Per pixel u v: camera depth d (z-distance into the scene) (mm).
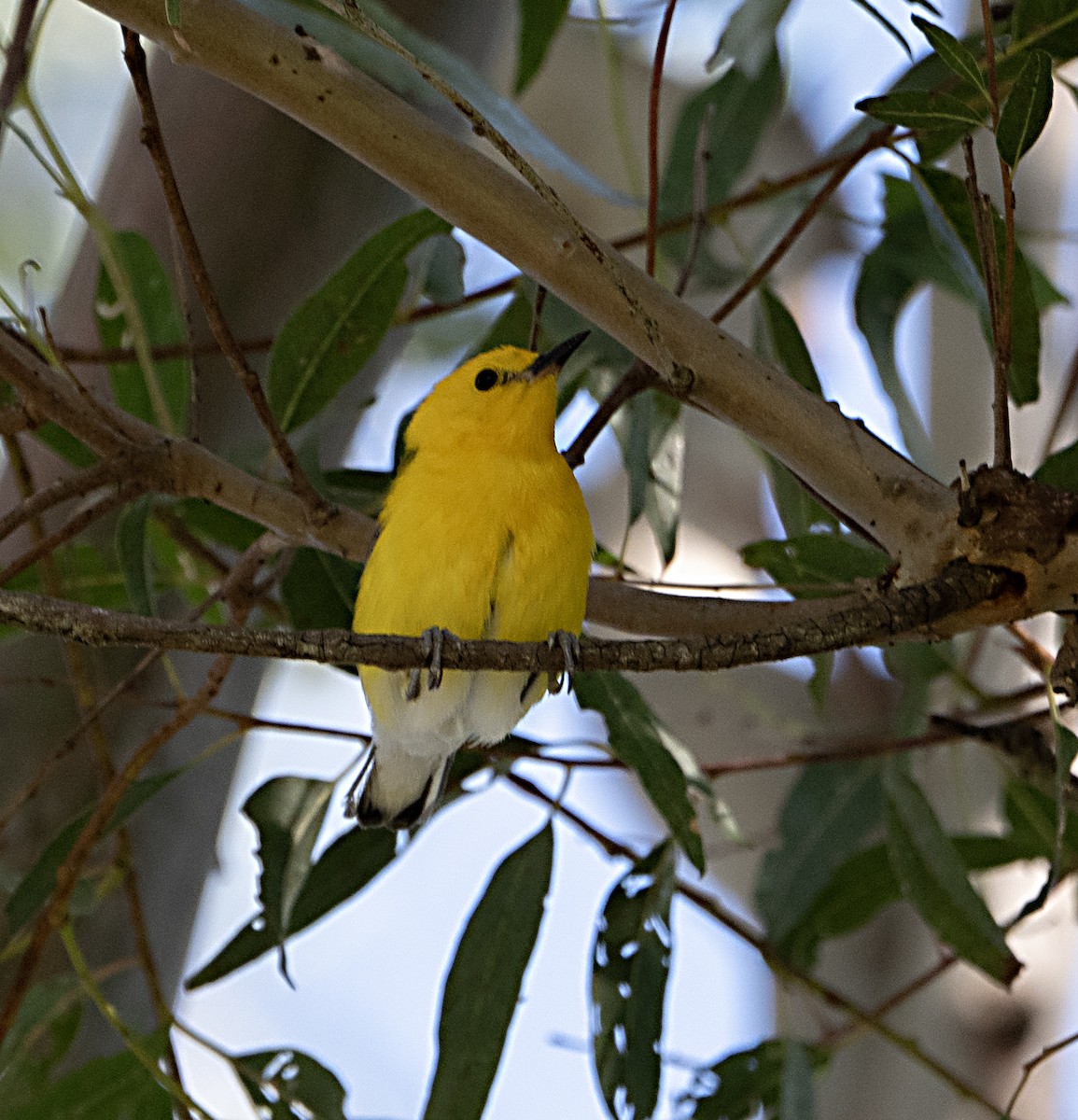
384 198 11172
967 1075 12758
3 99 8633
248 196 11008
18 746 10664
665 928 9656
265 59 7297
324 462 11984
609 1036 9461
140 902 10258
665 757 9211
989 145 14234
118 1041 10961
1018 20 8820
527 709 9578
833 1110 13148
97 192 11602
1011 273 6953
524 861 9812
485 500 8758
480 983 9570
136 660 10883
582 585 8953
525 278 10719
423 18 11328
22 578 10797
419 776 9906
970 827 12625
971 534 7164
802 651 6914
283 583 10203
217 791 11188
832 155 11312
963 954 9805
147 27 7156
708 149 11422
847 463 7551
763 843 12469
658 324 7668
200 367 10930
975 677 13195
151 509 9953
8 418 8453
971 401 14430
